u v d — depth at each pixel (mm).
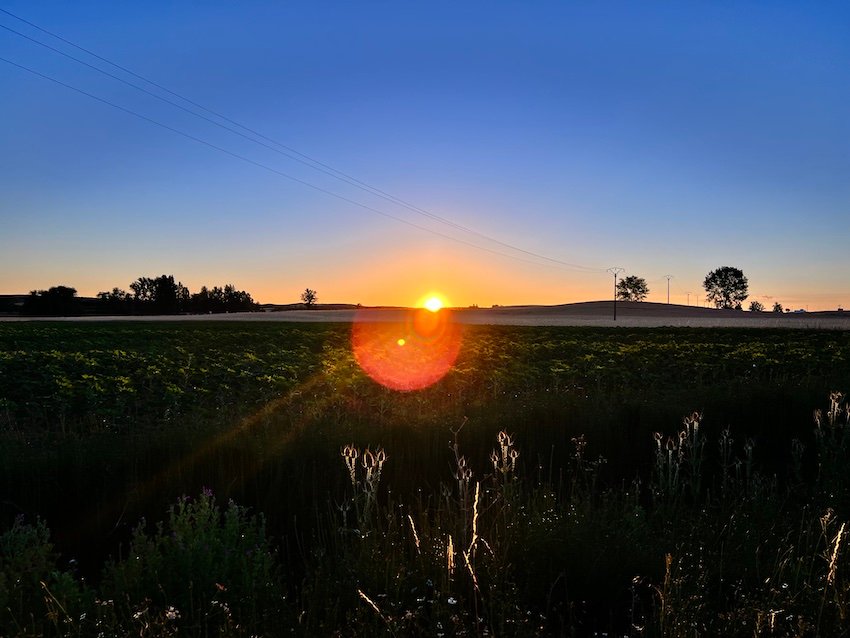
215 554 4688
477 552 4738
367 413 11406
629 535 5250
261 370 22016
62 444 7809
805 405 10531
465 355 28969
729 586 4703
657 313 132750
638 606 4477
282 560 5656
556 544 4914
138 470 7113
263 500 6703
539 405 10281
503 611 3869
